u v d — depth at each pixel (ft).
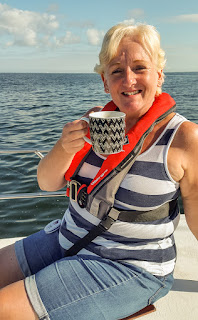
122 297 4.80
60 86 227.40
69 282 4.67
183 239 8.02
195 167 4.84
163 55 5.25
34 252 5.82
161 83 5.42
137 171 4.86
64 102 109.70
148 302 5.10
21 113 78.48
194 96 134.62
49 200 23.62
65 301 4.54
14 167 30.68
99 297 4.67
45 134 49.93
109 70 5.21
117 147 4.26
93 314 4.63
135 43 4.99
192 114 79.66
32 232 19.76
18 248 5.93
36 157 33.60
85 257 5.08
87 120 4.49
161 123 4.98
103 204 4.94
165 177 4.87
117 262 5.02
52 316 4.49
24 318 4.47
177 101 112.57
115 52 5.05
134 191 4.87
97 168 5.26
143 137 4.84
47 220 21.08
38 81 332.60
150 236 5.05
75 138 4.82
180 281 6.43
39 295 4.54
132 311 4.98
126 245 5.04
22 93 156.25
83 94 148.77
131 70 5.04
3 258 5.90
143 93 5.12
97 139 4.25
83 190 5.18
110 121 4.09
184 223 8.80
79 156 5.40
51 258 5.80
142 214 4.95
